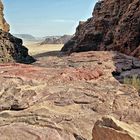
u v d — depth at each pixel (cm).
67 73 1534
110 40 4484
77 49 5356
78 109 1028
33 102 1062
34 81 1285
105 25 5022
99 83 1438
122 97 1155
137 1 3947
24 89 1162
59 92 1183
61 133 828
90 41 5212
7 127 841
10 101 1045
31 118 911
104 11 5125
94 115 984
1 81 1238
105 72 1884
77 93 1183
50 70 1594
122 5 4709
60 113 975
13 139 773
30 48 11119
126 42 3775
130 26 3816
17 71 1479
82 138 823
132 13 3897
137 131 668
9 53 3531
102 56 2572
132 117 955
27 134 802
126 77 1888
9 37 3712
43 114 946
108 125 667
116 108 1045
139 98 1173
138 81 1606
